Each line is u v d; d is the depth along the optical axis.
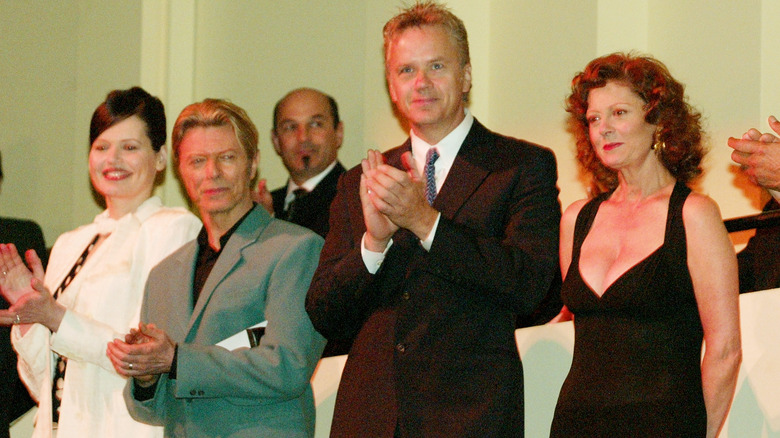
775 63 10.52
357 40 13.38
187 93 13.85
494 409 5.39
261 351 6.10
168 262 6.81
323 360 7.42
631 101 5.75
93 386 6.77
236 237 6.57
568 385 5.57
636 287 5.40
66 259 7.50
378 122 13.17
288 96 11.19
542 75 12.42
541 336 6.66
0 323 6.57
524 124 12.60
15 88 13.60
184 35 13.92
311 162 11.00
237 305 6.30
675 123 5.68
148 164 7.67
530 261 5.59
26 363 7.31
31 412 8.20
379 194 5.32
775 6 10.58
